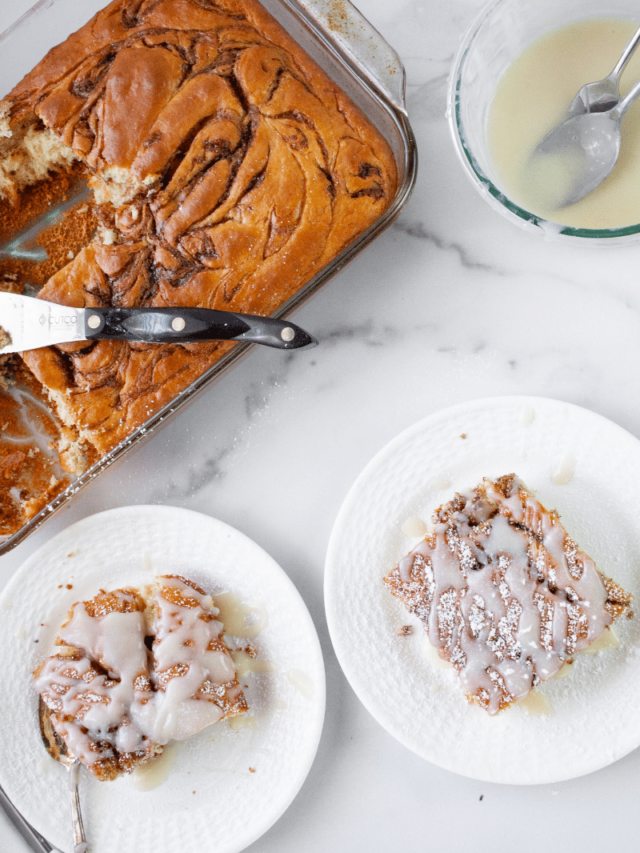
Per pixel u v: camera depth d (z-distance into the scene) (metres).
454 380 0.54
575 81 0.50
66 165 0.55
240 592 0.53
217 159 0.49
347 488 0.54
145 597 0.53
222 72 0.49
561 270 0.53
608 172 0.49
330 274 0.50
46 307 0.50
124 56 0.49
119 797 0.53
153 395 0.50
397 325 0.54
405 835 0.52
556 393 0.53
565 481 0.52
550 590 0.48
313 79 0.50
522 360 0.53
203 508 0.55
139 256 0.50
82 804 0.53
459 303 0.54
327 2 0.49
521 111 0.50
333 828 0.53
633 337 0.53
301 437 0.54
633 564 0.51
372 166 0.50
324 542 0.54
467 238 0.54
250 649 0.53
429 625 0.49
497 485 0.50
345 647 0.51
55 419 0.55
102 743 0.50
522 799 0.52
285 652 0.52
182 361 0.50
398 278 0.54
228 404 0.55
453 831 0.52
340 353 0.54
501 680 0.48
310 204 0.49
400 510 0.52
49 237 0.56
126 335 0.49
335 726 0.53
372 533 0.52
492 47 0.50
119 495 0.55
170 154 0.49
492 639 0.48
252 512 0.55
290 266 0.49
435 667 0.52
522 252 0.53
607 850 0.51
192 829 0.52
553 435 0.52
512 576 0.49
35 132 0.52
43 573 0.54
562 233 0.47
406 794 0.53
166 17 0.50
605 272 0.53
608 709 0.50
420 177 0.54
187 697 0.50
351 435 0.54
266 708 0.52
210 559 0.53
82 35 0.50
